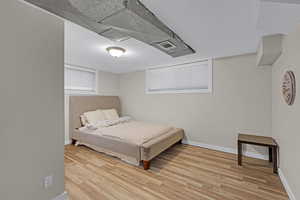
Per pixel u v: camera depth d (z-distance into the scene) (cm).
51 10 136
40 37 138
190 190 182
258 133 282
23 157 127
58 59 154
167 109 402
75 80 385
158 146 261
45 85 143
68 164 253
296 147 153
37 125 137
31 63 132
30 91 131
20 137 125
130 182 199
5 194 117
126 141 265
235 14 156
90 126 336
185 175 217
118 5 123
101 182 199
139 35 193
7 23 117
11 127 120
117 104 489
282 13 128
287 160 180
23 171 127
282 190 182
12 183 121
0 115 114
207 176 214
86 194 174
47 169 145
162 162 262
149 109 439
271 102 267
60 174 156
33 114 134
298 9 121
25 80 128
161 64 387
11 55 119
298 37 146
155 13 155
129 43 241
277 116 228
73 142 361
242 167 242
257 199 166
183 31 197
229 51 280
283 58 193
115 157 284
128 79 487
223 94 318
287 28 158
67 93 364
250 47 258
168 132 326
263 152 275
